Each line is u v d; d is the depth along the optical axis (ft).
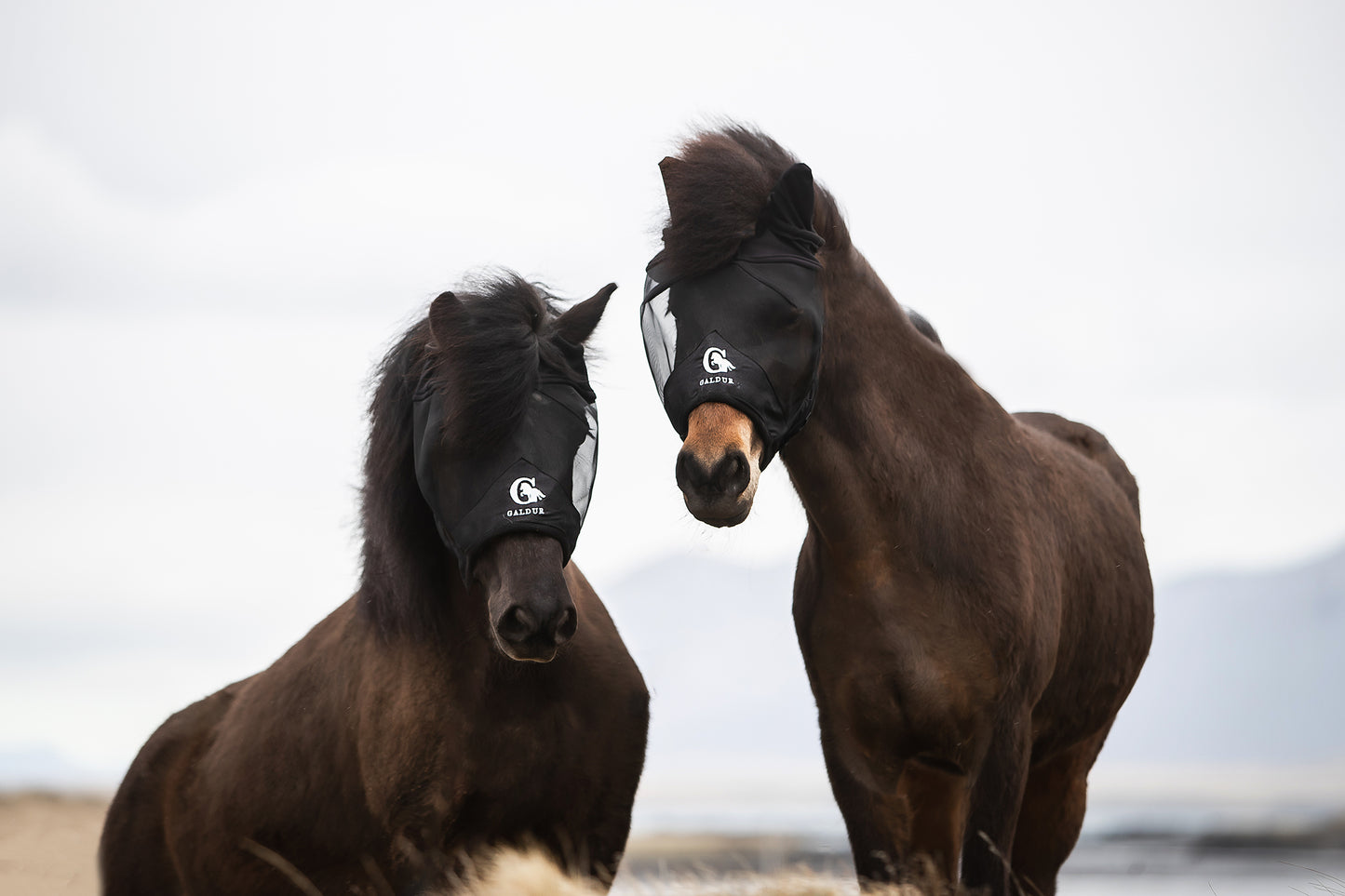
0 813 56.90
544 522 20.43
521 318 21.35
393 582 22.08
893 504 22.61
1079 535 25.94
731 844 116.26
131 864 27.02
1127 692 29.25
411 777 21.85
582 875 22.16
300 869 24.02
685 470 19.70
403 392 22.34
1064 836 29.45
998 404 25.34
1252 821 205.87
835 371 22.45
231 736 25.73
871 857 23.26
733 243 20.89
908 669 22.57
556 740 22.22
